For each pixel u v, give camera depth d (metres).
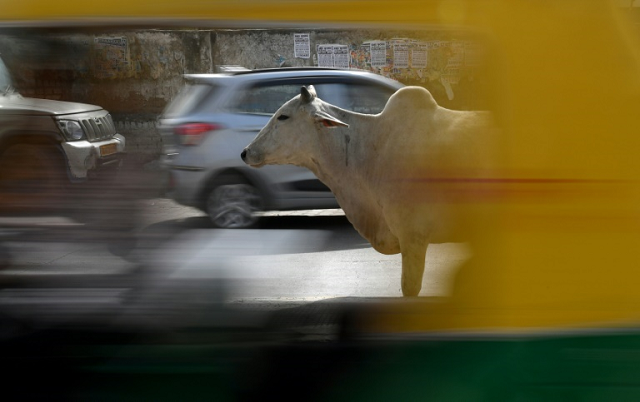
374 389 2.80
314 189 5.70
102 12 2.80
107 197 2.91
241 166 4.84
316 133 4.86
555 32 2.75
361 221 4.80
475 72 2.91
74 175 2.91
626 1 2.75
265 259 3.00
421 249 3.53
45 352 2.81
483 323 2.78
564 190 2.74
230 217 3.15
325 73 6.41
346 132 4.77
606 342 2.72
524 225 2.76
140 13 2.81
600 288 2.73
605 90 2.75
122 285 2.83
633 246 2.72
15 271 2.83
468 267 2.87
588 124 2.74
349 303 2.89
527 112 2.76
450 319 2.81
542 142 2.75
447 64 3.08
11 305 2.82
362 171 4.65
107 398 2.82
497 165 2.80
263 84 6.62
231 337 2.81
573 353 2.73
